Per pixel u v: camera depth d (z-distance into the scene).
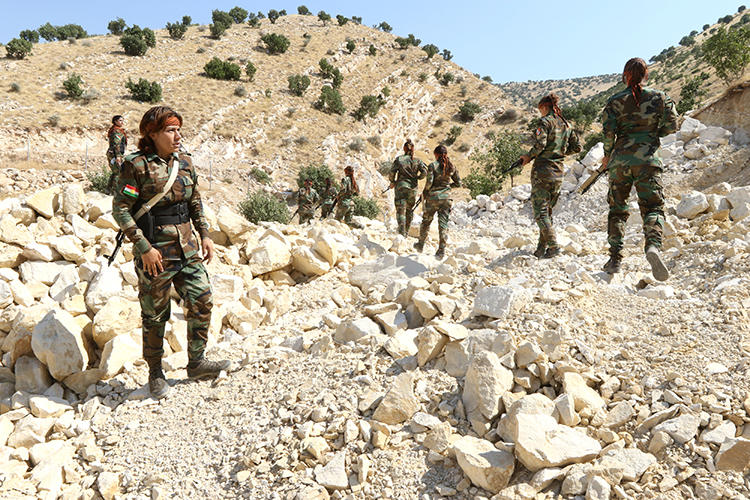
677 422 2.29
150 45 56.91
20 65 44.31
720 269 3.97
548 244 4.96
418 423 2.64
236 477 2.56
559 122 4.86
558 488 2.15
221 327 4.55
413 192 8.35
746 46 41.97
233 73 53.00
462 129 66.06
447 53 81.19
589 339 3.12
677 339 2.97
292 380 3.29
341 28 83.25
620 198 4.20
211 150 40.31
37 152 30.89
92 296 4.25
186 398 3.39
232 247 5.82
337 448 2.62
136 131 37.34
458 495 2.24
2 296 4.25
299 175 38.31
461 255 5.33
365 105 56.69
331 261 5.96
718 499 1.96
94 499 2.63
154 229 3.18
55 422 3.22
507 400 2.61
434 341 3.13
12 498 2.58
